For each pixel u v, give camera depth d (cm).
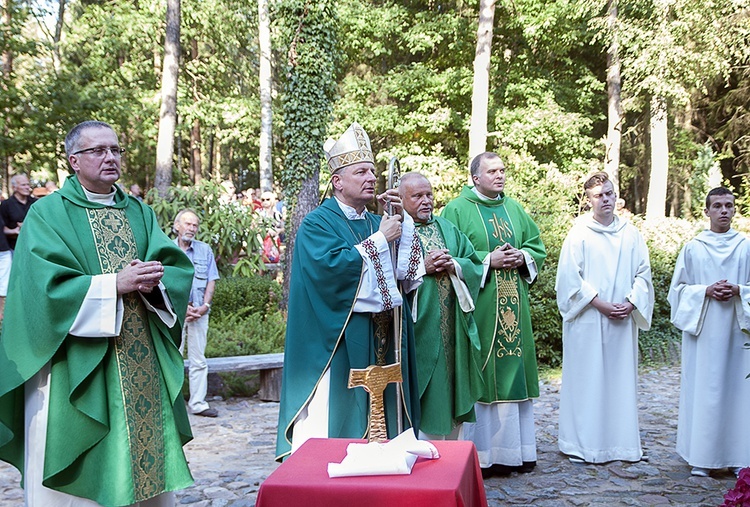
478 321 544
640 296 571
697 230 1471
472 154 1780
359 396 389
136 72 2402
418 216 513
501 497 494
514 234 572
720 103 2306
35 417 345
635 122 2494
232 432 668
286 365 403
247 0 2458
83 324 334
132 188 1471
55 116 1515
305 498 258
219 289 1137
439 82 2158
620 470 552
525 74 2241
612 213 590
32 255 338
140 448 351
